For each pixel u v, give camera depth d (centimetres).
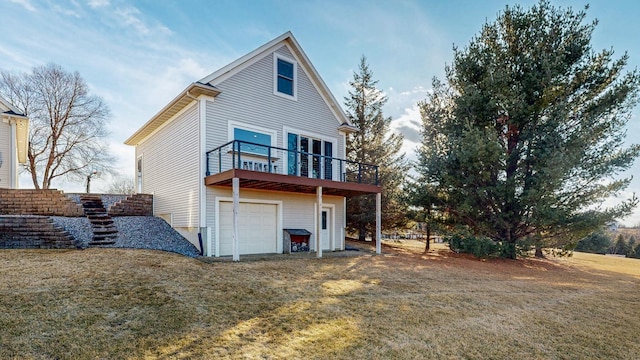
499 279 880
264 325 451
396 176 1912
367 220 1872
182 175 1166
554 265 1289
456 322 515
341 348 399
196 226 1059
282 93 1253
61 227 937
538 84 1157
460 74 1335
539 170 1145
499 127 1270
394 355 392
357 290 653
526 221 1177
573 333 508
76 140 2658
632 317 604
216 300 531
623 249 3681
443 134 1391
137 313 454
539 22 1216
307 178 1062
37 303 456
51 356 337
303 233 1223
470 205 1244
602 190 1139
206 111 1064
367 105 2152
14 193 1116
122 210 1327
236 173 914
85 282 561
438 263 1087
